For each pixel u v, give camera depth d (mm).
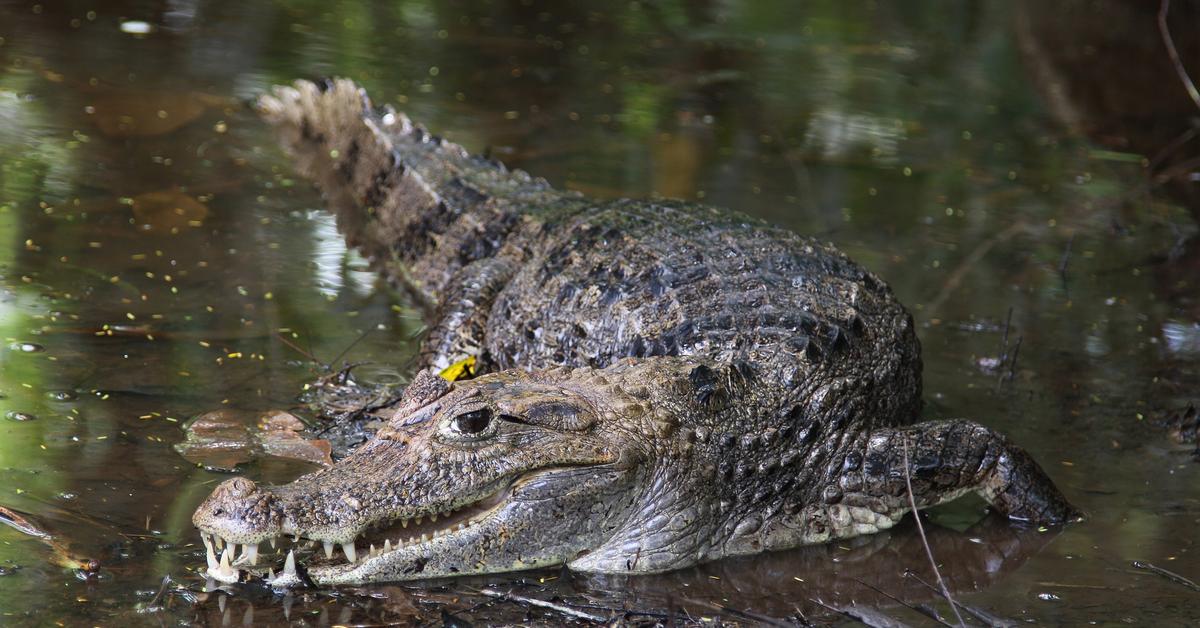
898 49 24016
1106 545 8375
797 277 9891
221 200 13805
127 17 20859
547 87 19625
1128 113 20219
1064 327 12336
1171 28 25406
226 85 17938
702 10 26094
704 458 8156
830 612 7352
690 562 8102
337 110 15750
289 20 22203
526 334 10383
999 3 27891
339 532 7152
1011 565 8094
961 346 11750
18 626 6398
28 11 20375
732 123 18609
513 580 7629
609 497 7797
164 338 10305
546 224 11766
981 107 20375
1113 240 14898
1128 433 10133
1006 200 16047
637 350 9266
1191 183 17078
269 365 10070
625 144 17141
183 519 7660
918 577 7926
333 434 8984
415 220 13266
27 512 7508
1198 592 7664
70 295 10891
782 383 8695
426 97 18484
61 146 14656
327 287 12008
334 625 6797
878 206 15508
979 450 8797
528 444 7637
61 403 9008
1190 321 12594
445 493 7414
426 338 10945
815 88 20875
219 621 6711
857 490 8672
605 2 25984
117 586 6898
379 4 24000
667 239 10383
